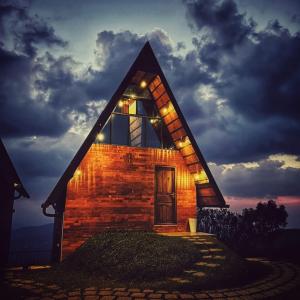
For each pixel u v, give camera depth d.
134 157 12.80
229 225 17.02
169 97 12.85
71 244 10.98
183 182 13.66
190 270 8.20
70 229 11.08
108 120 12.83
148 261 8.30
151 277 7.73
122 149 12.64
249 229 16.64
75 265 9.47
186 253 9.04
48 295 6.66
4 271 9.34
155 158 13.26
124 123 13.12
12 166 12.68
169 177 13.62
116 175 12.27
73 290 7.04
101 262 8.74
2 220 11.79
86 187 11.65
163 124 14.00
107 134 12.61
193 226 13.03
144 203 12.55
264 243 15.38
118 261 8.52
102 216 11.68
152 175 13.01
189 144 12.94
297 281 7.92
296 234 15.70
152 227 12.52
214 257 9.18
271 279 8.15
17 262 12.67
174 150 13.81
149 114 13.82
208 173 12.91
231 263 8.82
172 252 8.93
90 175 11.83
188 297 6.39
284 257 12.30
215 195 13.34
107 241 9.96
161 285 7.23
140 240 9.75
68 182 11.42
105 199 11.87
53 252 12.95
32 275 8.79
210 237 11.38
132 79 13.33
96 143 12.27
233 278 7.86
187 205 13.49
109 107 12.03
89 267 8.80
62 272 9.06
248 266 9.27
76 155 11.38
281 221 16.64
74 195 11.40
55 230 13.20
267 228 16.48
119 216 11.98
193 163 13.38
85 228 11.30
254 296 6.54
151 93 14.02
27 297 6.53
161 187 13.35
